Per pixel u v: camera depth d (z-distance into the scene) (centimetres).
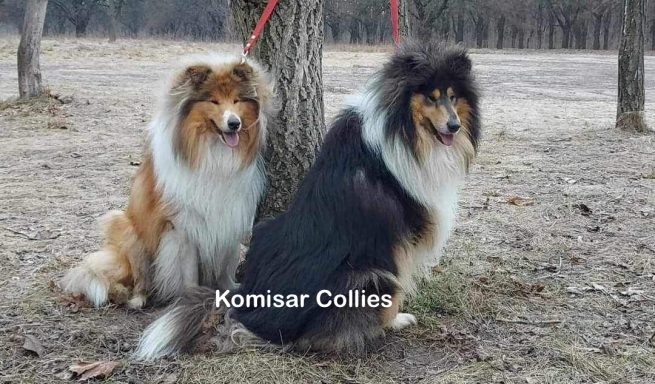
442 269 520
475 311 457
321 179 400
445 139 396
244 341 396
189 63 427
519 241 600
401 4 931
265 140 450
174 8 7262
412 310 456
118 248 477
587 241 599
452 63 396
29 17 1457
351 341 386
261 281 402
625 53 1153
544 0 6275
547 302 473
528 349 407
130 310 462
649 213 676
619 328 434
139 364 385
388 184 392
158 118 436
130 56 3294
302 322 384
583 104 1688
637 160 938
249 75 426
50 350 402
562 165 916
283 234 407
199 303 407
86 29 7162
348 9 6303
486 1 5975
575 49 6291
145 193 454
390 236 388
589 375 377
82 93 1648
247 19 470
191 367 378
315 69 483
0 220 656
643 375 377
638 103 1170
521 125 1297
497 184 809
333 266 381
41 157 965
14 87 1853
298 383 366
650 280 511
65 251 570
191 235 448
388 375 379
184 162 423
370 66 2875
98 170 880
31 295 477
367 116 396
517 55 4788
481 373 379
